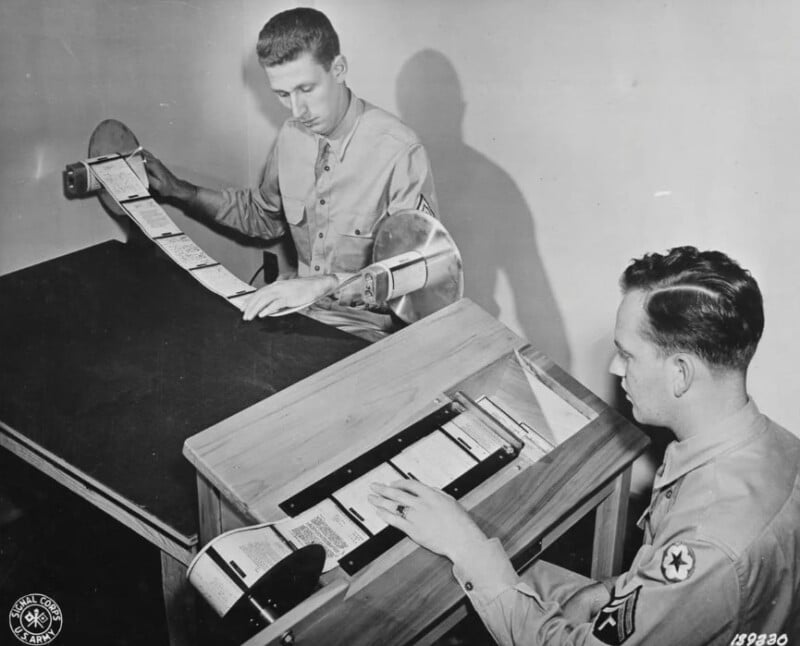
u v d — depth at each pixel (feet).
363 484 5.40
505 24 8.18
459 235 9.28
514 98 8.39
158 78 8.89
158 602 7.34
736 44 7.07
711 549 4.74
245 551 4.75
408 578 4.94
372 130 8.55
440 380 6.13
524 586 4.96
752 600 4.82
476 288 9.41
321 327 7.74
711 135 7.44
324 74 8.12
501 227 8.99
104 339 7.45
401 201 8.51
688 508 4.99
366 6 8.91
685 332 4.90
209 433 5.51
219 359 7.23
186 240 8.42
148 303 7.98
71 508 8.22
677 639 4.78
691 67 7.34
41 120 8.15
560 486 5.72
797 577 5.00
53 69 8.09
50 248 8.63
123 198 8.46
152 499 5.85
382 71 9.14
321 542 5.02
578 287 8.73
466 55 8.54
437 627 5.02
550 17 7.89
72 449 6.23
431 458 5.68
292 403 5.79
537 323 9.14
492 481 5.65
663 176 7.82
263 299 7.77
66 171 8.37
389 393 5.98
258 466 5.34
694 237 7.86
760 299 4.97
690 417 5.16
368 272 7.50
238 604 4.60
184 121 9.28
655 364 5.10
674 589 4.74
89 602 7.37
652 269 5.09
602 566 6.57
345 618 4.69
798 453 5.19
